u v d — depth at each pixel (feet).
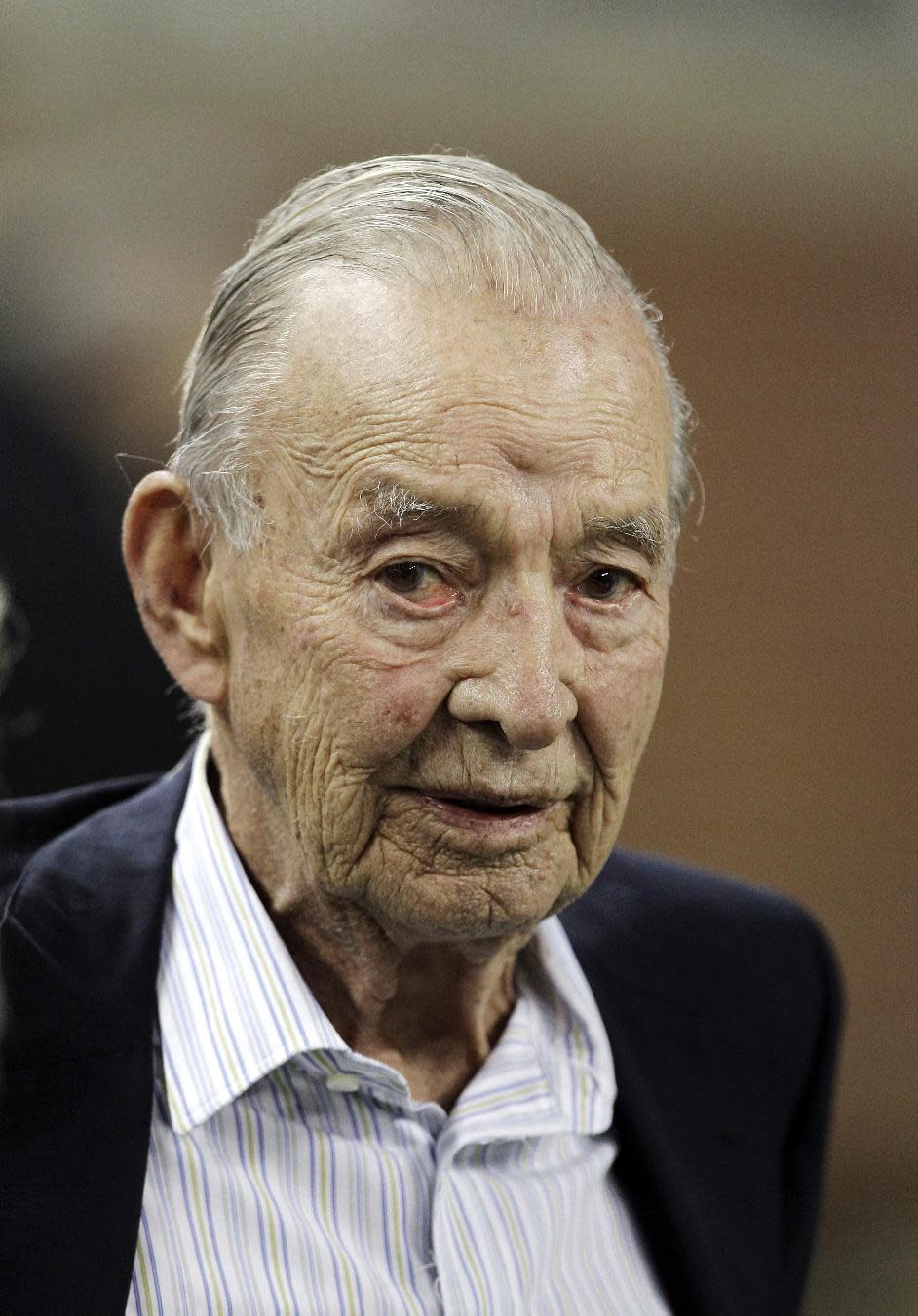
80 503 17.19
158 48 27.50
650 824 30.48
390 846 9.72
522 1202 10.78
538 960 11.75
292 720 9.72
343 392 9.37
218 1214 9.83
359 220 9.75
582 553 9.61
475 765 9.46
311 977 10.72
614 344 9.78
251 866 10.71
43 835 11.93
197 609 10.46
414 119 29.76
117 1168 9.41
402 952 10.37
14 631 16.55
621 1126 11.60
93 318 21.94
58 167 26.27
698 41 30.30
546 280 9.59
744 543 30.76
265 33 28.40
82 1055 9.76
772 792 30.71
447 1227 10.32
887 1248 27.22
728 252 30.63
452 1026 10.99
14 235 24.41
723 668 30.68
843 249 30.83
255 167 28.45
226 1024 10.23
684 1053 12.28
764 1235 12.15
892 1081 30.17
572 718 9.66
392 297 9.43
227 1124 10.12
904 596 30.96
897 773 30.99
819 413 30.89
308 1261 9.87
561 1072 11.44
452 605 9.44
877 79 30.40
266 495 9.66
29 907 10.42
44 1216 9.20
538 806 9.72
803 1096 13.25
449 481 9.18
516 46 30.07
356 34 29.12
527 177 30.42
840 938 30.58
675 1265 11.40
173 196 26.96
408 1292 10.11
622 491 9.59
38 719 16.72
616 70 30.17
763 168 30.58
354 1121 10.40
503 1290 10.34
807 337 30.83
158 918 10.58
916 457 30.96
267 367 9.68
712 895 13.46
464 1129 10.58
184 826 11.08
